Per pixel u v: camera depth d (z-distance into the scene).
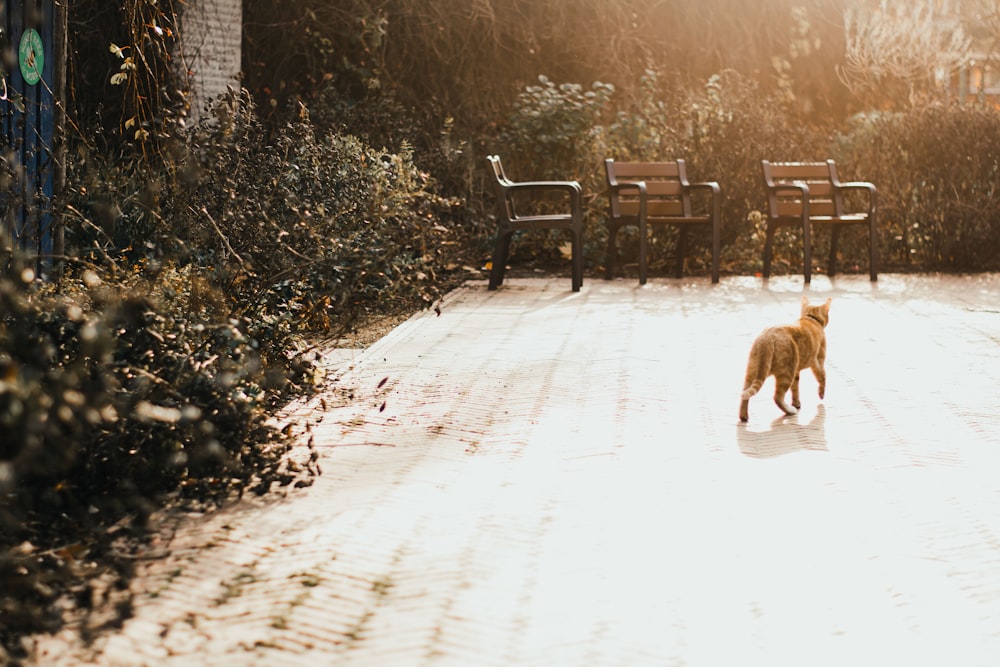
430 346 8.65
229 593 3.82
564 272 14.23
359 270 7.79
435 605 3.75
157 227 6.88
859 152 15.43
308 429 5.33
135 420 4.44
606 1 18.25
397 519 4.62
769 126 14.98
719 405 6.84
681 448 5.84
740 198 14.45
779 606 3.82
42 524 4.30
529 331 9.45
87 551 4.12
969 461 5.66
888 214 15.05
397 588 3.90
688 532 4.54
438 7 16.64
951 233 14.60
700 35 19.38
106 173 8.44
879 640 3.58
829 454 5.76
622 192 13.65
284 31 15.59
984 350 8.76
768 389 7.31
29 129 7.72
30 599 3.61
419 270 10.17
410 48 16.70
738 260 14.84
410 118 15.29
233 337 4.66
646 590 3.93
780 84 20.02
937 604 3.86
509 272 14.08
